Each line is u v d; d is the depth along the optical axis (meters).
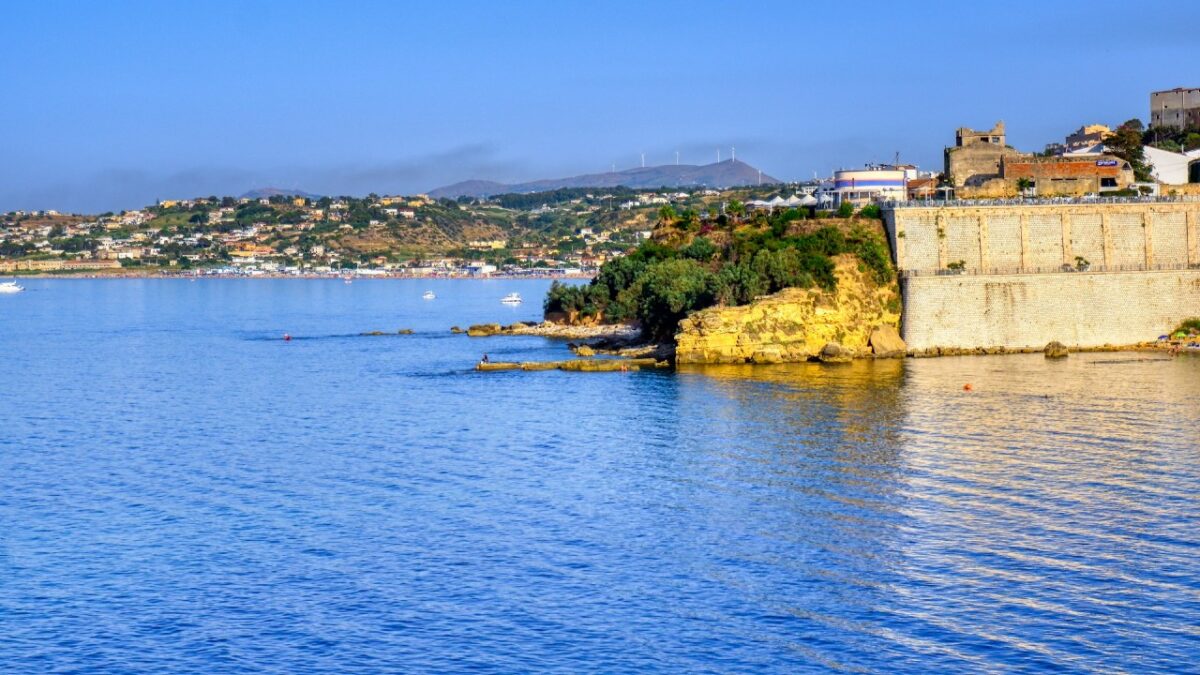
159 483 121.88
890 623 83.50
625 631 82.94
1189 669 76.88
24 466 130.75
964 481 115.56
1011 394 161.38
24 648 81.69
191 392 186.88
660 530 102.38
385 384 188.62
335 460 130.88
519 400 167.25
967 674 76.56
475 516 107.44
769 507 108.38
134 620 85.88
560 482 118.31
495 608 86.81
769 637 81.75
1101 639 80.81
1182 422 140.62
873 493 112.06
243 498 115.31
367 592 90.06
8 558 98.44
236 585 91.88
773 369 191.50
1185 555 94.81
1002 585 89.50
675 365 199.38
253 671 78.06
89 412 168.12
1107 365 189.00
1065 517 104.12
